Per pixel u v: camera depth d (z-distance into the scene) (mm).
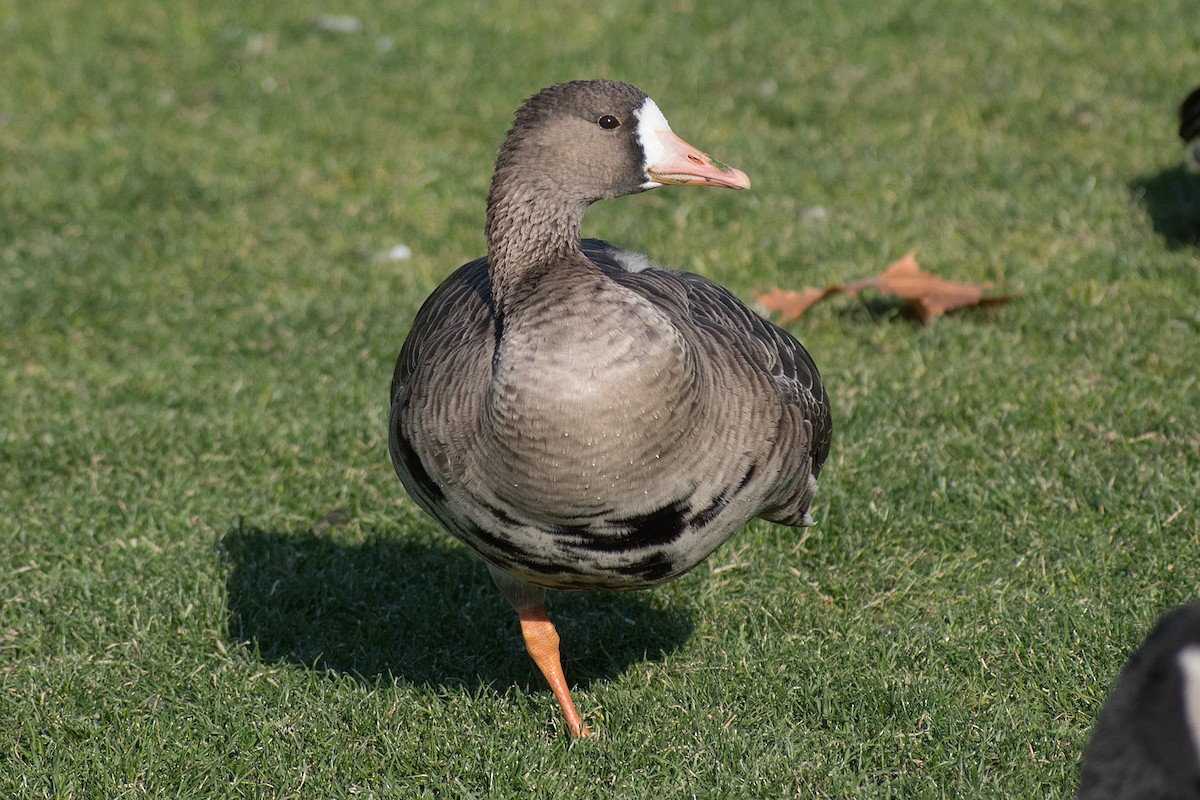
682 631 9703
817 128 18234
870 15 21703
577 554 7422
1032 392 11992
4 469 11766
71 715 8773
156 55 21828
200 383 13133
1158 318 13062
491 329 7574
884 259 14641
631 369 6934
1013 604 9516
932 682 8727
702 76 20062
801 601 9758
